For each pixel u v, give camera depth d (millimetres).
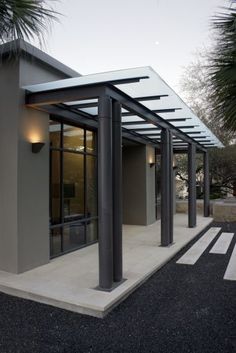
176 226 10922
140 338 3400
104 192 4660
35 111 5711
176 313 4020
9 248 5422
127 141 10172
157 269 5902
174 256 7023
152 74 4426
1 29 3816
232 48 3035
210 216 13789
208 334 3469
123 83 4652
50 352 3139
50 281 4945
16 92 5359
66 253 6879
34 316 3939
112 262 4723
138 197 11328
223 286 5039
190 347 3205
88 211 7918
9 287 4711
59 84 4969
